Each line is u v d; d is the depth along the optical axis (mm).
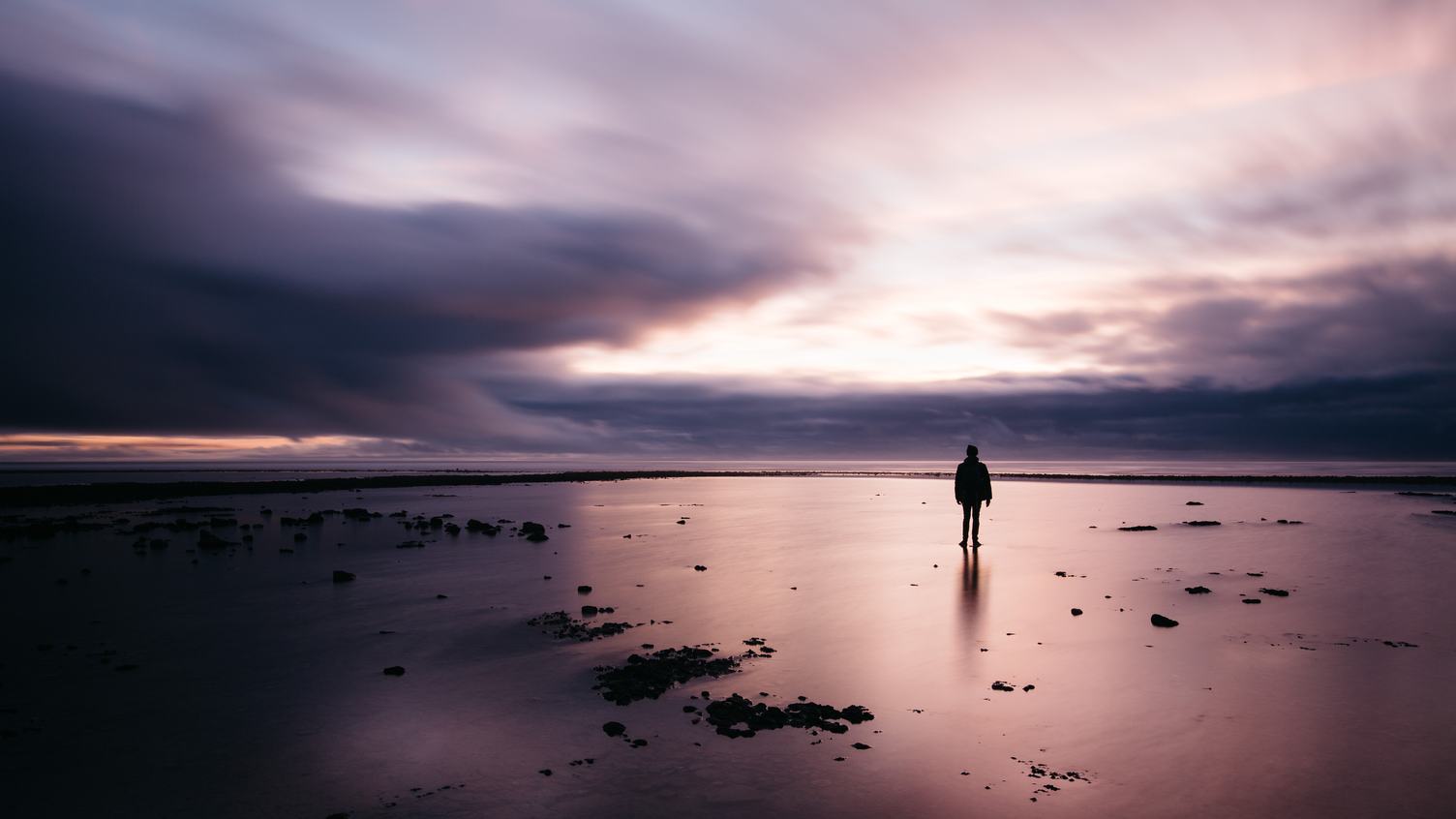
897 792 4734
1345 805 4520
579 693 6582
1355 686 6664
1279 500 29125
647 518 22781
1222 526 19766
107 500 29516
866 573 12617
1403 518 21672
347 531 18812
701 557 14539
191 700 6395
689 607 9969
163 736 5625
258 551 15375
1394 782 4809
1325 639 8250
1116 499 30109
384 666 7359
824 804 4578
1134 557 14383
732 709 6113
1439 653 7680
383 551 15344
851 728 5793
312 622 9164
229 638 8406
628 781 4898
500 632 8656
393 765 5137
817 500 30359
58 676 7039
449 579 12117
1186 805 4535
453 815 4457
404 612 9695
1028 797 4656
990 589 11195
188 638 8406
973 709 6184
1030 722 5883
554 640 8320
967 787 4797
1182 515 22953
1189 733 5637
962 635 8484
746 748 5406
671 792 4742
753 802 4617
